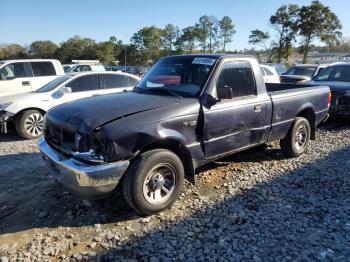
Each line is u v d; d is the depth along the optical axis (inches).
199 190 185.3
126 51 3580.2
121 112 150.1
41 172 216.2
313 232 144.5
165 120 153.3
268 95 207.3
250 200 173.6
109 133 138.6
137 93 186.1
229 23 3171.8
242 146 194.7
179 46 3415.4
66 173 143.0
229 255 128.8
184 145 161.6
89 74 352.5
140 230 145.8
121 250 132.2
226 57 186.2
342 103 342.6
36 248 134.2
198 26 3203.7
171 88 183.3
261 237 140.5
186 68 188.1
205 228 147.2
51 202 171.8
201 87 173.6
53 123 161.2
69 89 323.9
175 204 168.4
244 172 212.8
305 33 2118.6
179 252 130.5
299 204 169.8
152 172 151.2
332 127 359.3
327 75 399.2
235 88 188.2
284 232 144.4
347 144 282.5
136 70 1678.2
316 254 129.4
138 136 144.2
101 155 139.6
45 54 3676.2
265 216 157.3
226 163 229.8
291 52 2226.9
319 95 251.3
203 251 131.2
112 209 163.8
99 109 153.6
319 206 167.5
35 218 157.5
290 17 2161.7
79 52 3604.8
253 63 200.4
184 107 161.8
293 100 225.0
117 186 149.9
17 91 419.8
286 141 234.5
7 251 132.0
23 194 182.4
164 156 152.0
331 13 2087.8
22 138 327.6
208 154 175.3
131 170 145.1
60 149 154.6
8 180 203.3
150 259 126.3
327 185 193.6
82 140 142.4
